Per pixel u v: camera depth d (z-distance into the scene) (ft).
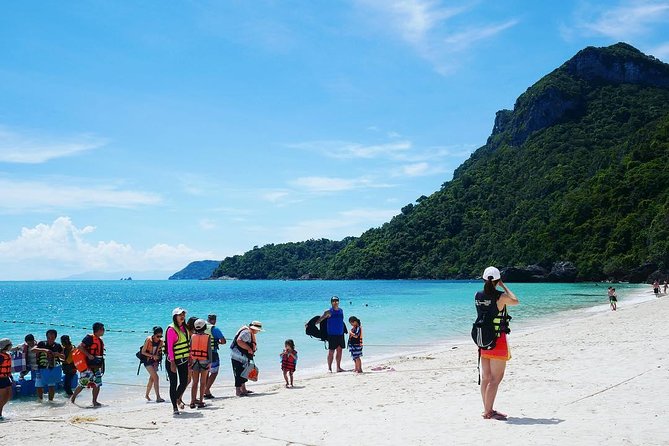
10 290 508.12
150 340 43.52
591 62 639.76
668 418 23.77
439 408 30.12
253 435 26.27
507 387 35.01
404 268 575.38
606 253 332.39
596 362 43.16
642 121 550.36
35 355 44.27
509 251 435.12
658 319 80.28
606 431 22.21
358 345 51.52
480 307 25.70
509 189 558.56
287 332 96.17
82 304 236.02
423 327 101.40
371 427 26.32
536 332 75.97
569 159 523.29
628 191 364.58
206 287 535.19
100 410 39.52
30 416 38.01
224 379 53.06
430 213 609.01
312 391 41.52
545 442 21.16
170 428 29.58
